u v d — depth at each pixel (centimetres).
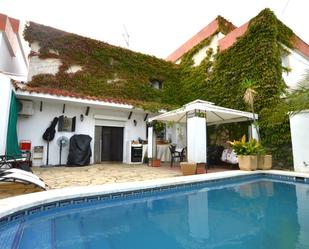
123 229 329
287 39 1199
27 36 1170
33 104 1062
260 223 346
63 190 463
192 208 439
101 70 1340
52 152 1088
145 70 1507
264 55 1056
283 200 494
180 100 1589
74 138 1084
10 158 701
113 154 1300
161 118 1100
